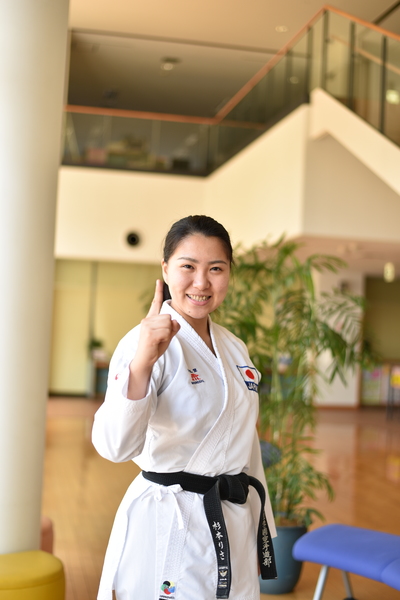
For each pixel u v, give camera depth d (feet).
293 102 26.35
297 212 25.13
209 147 37.50
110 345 43.60
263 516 5.65
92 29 30.32
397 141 20.03
